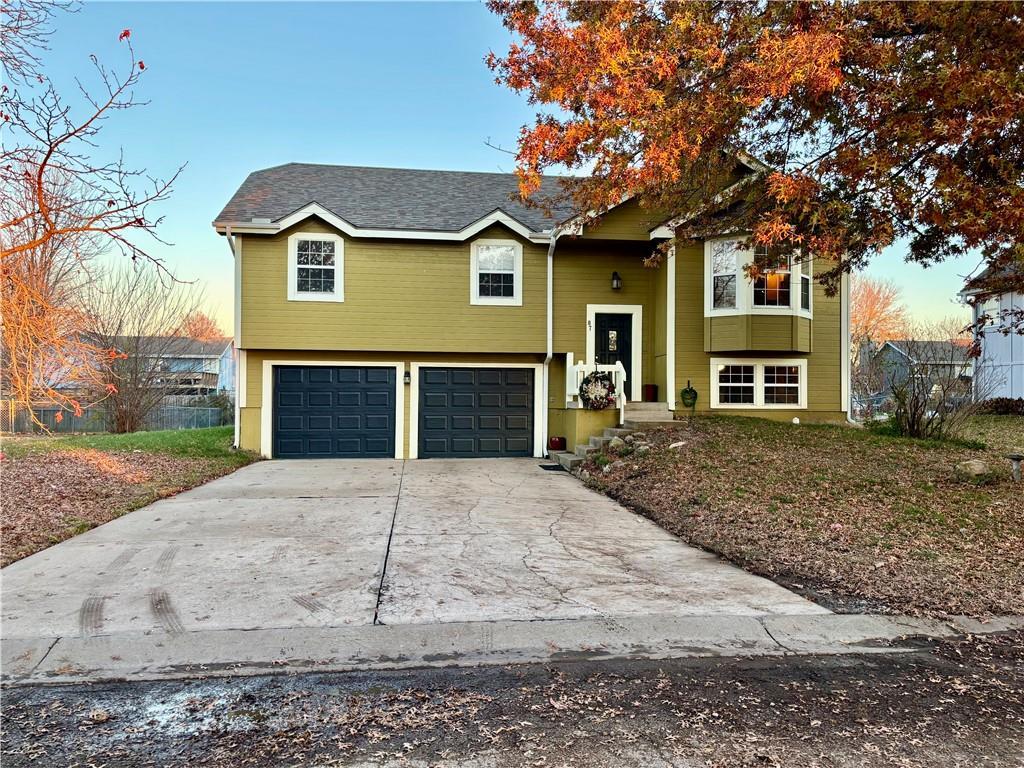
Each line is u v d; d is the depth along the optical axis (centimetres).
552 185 1544
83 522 654
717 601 439
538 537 625
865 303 4041
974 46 582
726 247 1285
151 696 307
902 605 432
